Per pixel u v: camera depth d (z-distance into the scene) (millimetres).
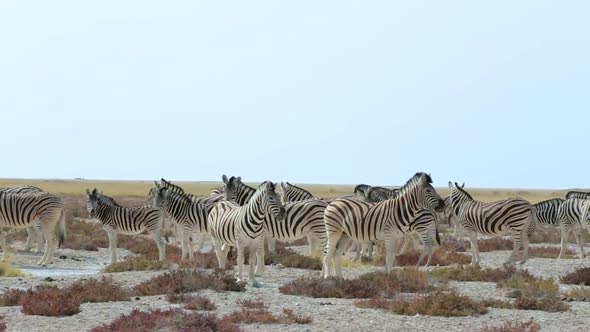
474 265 34500
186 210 36062
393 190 45531
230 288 26375
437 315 22000
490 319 21516
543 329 20141
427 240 35281
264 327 20219
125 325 19438
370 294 25484
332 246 29250
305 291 25766
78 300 23609
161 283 26344
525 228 35312
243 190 36250
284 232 30734
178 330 19031
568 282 29734
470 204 36219
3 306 23703
